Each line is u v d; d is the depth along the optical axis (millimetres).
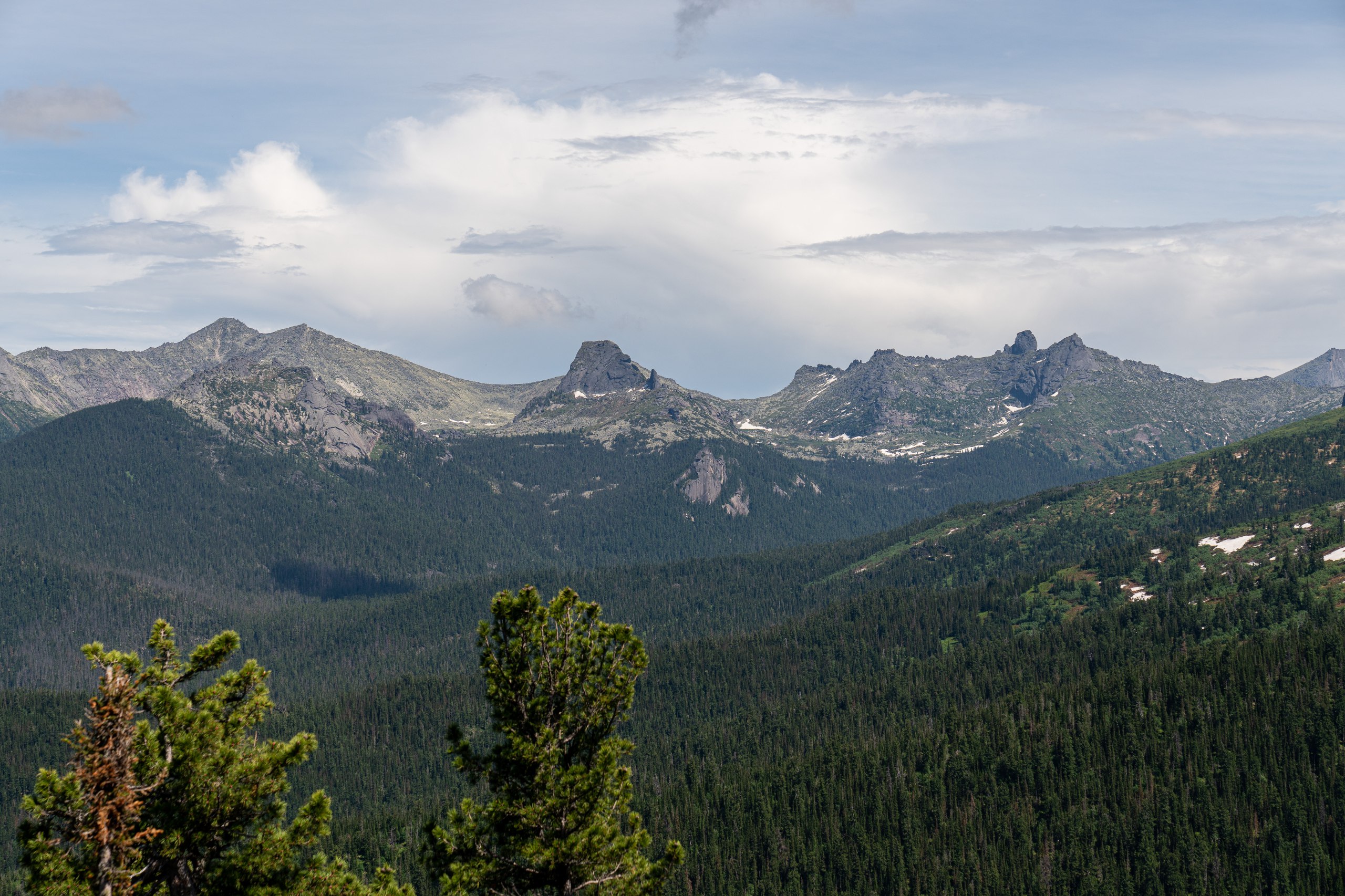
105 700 50031
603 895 60500
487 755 62625
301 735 55344
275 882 53531
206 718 52969
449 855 60500
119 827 48219
